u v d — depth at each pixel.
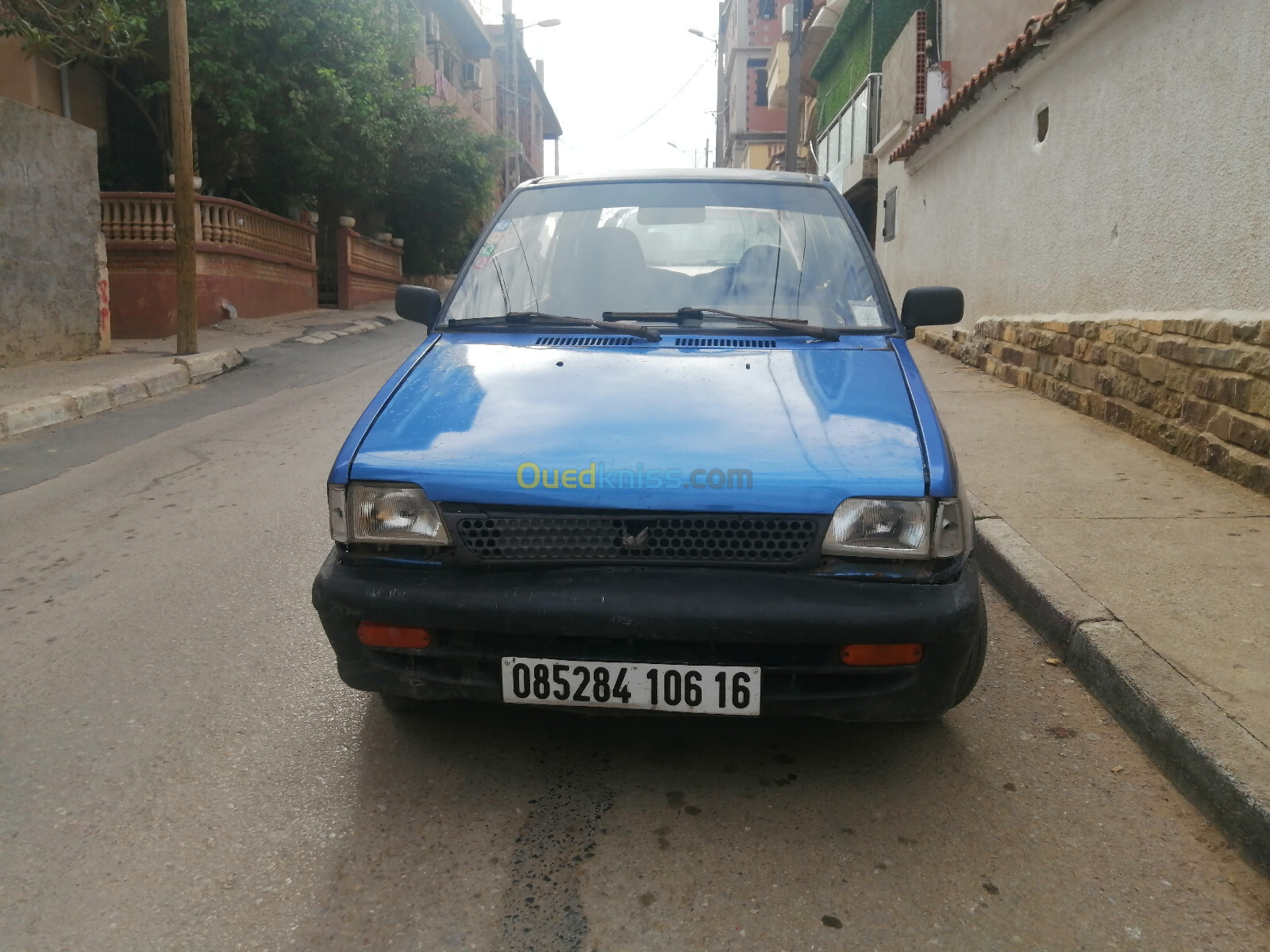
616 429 2.48
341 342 12.74
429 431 2.55
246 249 13.89
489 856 2.28
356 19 13.45
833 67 21.95
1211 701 2.74
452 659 2.39
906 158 12.00
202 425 7.51
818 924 2.05
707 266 3.47
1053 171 7.62
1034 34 7.27
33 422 7.35
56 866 2.27
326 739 2.83
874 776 2.64
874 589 2.28
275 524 4.96
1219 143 5.31
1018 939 2.01
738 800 2.52
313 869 2.24
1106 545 4.08
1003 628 3.65
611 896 2.14
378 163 15.79
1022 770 2.68
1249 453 4.91
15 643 3.55
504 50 36.03
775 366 2.87
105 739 2.85
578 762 2.71
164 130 14.36
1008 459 5.59
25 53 9.03
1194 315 5.46
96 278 10.30
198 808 2.49
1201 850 2.33
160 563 4.40
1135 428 6.06
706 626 2.23
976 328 9.32
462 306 3.46
